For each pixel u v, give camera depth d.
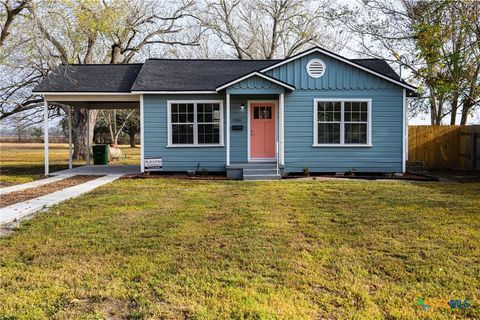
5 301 4.01
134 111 40.03
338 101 15.20
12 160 25.12
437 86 13.34
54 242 6.07
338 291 4.30
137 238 6.27
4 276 4.69
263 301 4.00
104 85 15.88
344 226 7.00
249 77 14.62
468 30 13.56
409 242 6.01
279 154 15.19
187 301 4.00
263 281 4.54
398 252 5.56
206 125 15.64
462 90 13.82
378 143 15.29
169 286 4.38
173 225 7.09
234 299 4.04
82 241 6.11
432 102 21.67
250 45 33.44
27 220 7.59
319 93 15.23
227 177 14.73
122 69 17.62
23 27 13.83
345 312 3.82
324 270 4.91
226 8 32.22
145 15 27.94
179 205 9.02
